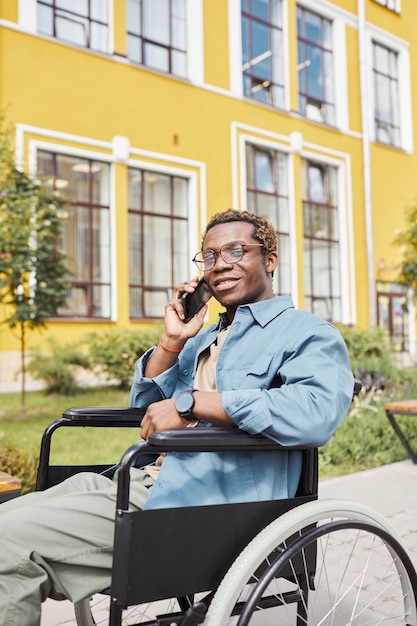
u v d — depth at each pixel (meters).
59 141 10.25
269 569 1.38
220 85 12.66
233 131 12.75
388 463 5.10
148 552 1.35
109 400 8.40
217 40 12.70
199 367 1.84
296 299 13.84
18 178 7.10
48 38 10.16
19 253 6.81
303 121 14.27
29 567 1.38
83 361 9.11
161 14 12.03
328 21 15.46
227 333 1.77
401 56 17.11
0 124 8.20
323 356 1.57
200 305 1.86
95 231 10.84
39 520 1.45
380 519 1.67
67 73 10.40
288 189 13.93
